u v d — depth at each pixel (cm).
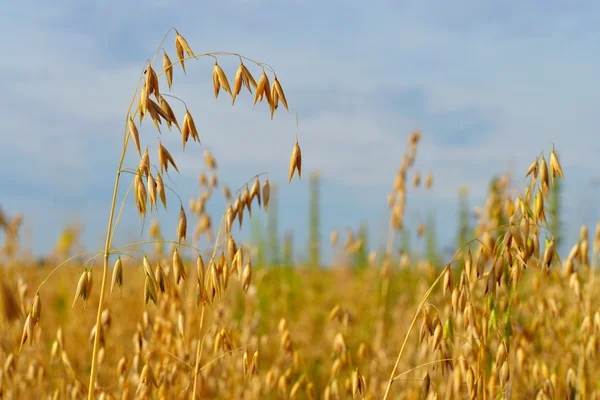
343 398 148
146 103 123
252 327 160
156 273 125
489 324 129
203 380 140
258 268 225
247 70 126
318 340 184
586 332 139
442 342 130
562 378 142
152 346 145
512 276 128
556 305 143
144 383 133
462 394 135
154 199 123
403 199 183
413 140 184
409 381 150
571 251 140
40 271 203
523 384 141
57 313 181
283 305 198
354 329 181
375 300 190
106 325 139
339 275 247
